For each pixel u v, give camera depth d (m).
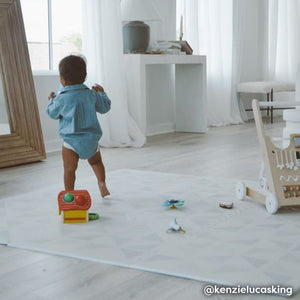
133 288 1.64
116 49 4.48
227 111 6.12
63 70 2.61
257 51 6.87
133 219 2.36
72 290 1.64
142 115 4.63
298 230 2.20
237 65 6.29
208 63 5.89
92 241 2.07
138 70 4.58
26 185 3.14
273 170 2.48
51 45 4.52
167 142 4.78
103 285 1.67
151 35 5.24
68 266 1.84
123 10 4.59
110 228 2.24
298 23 7.14
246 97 6.79
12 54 3.86
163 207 2.56
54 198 2.78
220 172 3.40
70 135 2.59
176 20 5.57
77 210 2.32
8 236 2.15
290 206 2.58
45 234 2.17
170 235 2.13
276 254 1.91
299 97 3.92
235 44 6.16
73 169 2.64
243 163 3.71
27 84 3.93
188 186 3.00
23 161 3.79
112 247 2.00
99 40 4.38
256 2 6.77
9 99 3.81
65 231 2.21
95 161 2.73
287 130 3.67
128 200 2.70
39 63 4.45
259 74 6.89
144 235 2.14
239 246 2.00
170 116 5.64
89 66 4.43
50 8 4.47
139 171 3.45
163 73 5.50
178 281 1.69
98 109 2.71
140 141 4.56
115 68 4.49
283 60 7.15
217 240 2.07
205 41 5.81
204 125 5.42
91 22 4.39
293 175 2.50
